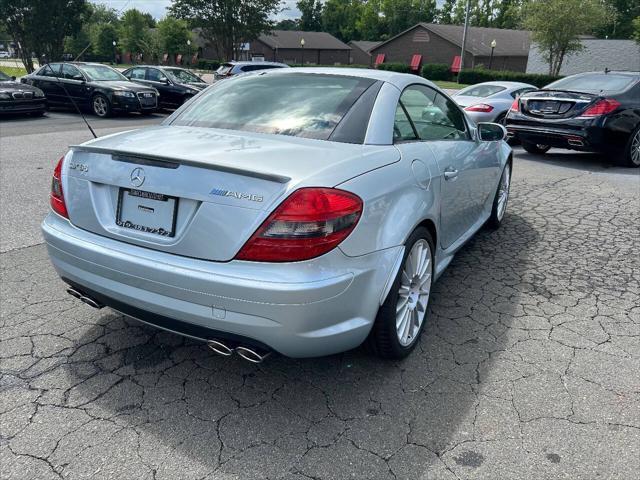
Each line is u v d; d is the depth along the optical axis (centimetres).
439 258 351
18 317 338
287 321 222
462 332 331
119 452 227
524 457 226
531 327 338
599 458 225
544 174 802
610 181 754
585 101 799
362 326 251
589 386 275
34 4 2703
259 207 220
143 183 243
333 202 226
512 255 464
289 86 327
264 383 279
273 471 218
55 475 213
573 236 515
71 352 303
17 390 267
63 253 270
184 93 1614
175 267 232
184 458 224
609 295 385
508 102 1084
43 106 1458
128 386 273
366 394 270
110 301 261
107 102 1474
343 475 217
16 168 766
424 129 340
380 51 5894
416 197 285
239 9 4378
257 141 268
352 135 279
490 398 266
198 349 310
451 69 5038
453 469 220
